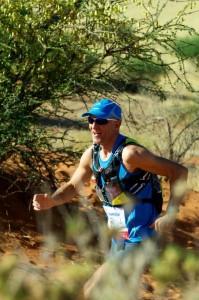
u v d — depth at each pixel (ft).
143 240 27.14
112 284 15.97
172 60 116.26
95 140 28.66
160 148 73.05
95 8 52.13
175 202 26.04
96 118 28.19
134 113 88.38
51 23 52.21
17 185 53.72
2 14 50.14
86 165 30.30
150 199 28.53
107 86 54.75
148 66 58.29
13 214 50.29
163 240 27.61
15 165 56.90
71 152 55.06
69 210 48.83
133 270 17.47
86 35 52.90
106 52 53.83
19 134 49.85
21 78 52.01
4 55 50.49
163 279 13.57
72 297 13.67
